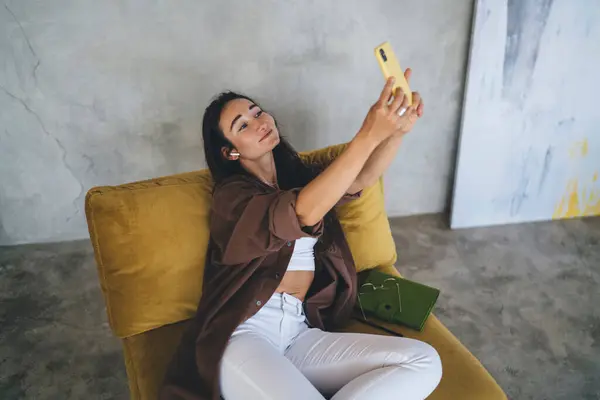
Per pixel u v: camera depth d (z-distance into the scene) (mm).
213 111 1348
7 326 1955
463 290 2125
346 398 1139
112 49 2064
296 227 1121
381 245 1628
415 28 2186
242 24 2074
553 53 2205
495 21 2129
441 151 2492
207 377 1201
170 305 1378
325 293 1412
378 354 1230
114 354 1841
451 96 2357
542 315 1994
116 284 1345
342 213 1583
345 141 2381
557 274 2215
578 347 1844
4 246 2422
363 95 2289
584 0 2129
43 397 1664
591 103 2314
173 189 1390
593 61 2236
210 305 1285
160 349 1347
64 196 2354
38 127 2180
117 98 2160
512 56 2193
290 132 2305
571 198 2529
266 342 1243
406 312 1451
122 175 2330
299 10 2076
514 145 2365
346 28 2141
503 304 2051
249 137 1326
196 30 2064
